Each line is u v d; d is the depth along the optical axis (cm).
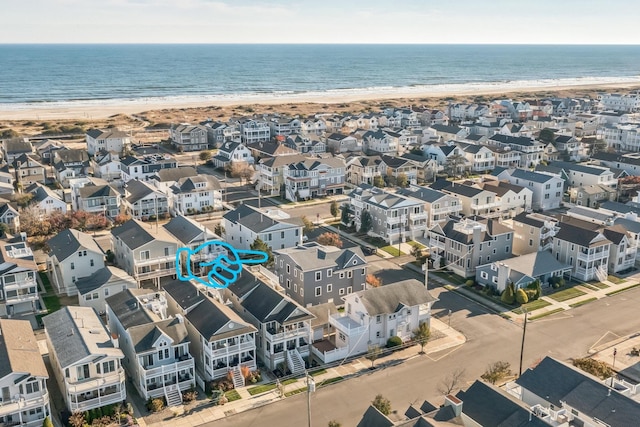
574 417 4934
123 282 7588
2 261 7375
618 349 6825
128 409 5531
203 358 6191
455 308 7950
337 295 7969
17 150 15588
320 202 13050
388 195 10881
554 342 6988
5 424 5066
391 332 6900
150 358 5822
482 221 9688
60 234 8925
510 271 8319
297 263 7712
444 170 15838
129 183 12575
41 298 8069
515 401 4850
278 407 5725
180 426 5416
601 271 8981
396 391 5969
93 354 5431
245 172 14662
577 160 17288
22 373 5109
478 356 6669
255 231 9231
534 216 9938
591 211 10519
